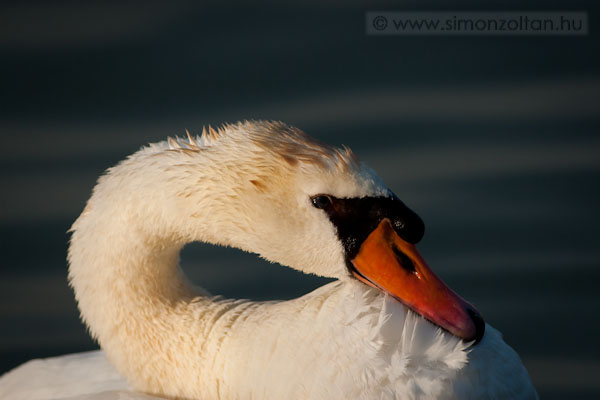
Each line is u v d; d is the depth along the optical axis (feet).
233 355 28.32
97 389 32.55
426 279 26.99
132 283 29.55
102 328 30.07
